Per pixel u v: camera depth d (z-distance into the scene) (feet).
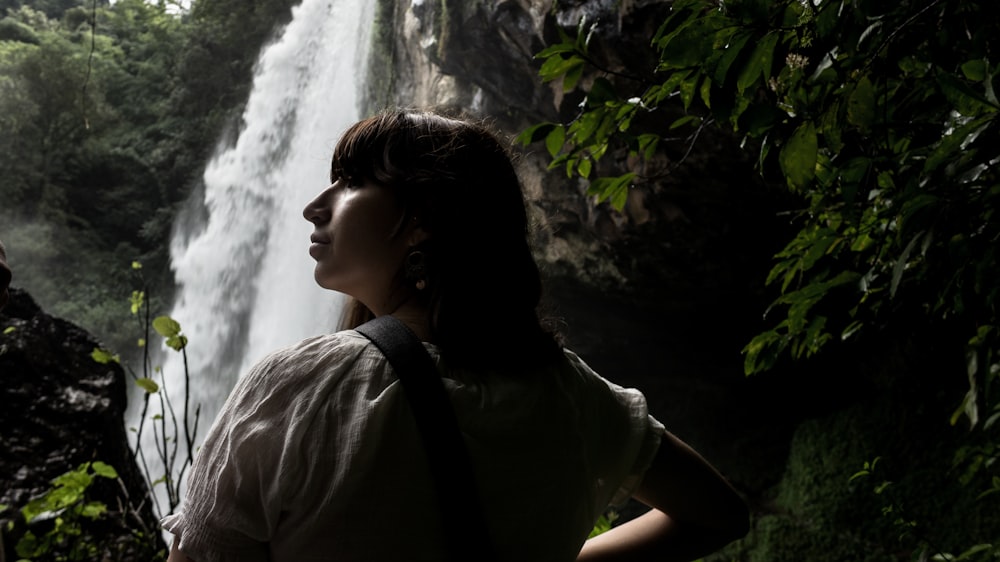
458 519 2.28
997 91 3.74
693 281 38.96
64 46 105.81
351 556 2.21
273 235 75.20
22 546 6.23
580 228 38.81
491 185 2.74
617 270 39.83
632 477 2.96
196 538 2.26
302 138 74.02
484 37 31.68
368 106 63.21
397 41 53.62
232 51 97.40
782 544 40.83
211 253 80.18
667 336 47.60
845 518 40.14
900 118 4.30
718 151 26.91
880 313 5.75
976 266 4.13
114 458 11.48
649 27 22.12
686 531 3.06
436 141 2.73
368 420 2.25
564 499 2.56
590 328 48.49
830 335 5.91
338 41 72.18
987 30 4.08
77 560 6.68
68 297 88.38
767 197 30.07
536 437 2.51
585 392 2.79
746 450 48.57
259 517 2.25
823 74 3.92
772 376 47.83
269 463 2.25
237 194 79.56
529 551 2.44
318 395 2.27
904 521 6.59
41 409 10.95
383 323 2.46
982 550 6.21
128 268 92.27
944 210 3.99
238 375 75.72
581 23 4.75
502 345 2.57
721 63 3.49
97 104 98.73
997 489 6.68
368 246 2.68
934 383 40.47
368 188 2.71
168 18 108.17
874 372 42.78
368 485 2.22
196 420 6.15
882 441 40.78
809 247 5.35
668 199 31.50
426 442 2.30
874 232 5.13
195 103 98.68
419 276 2.63
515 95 32.63
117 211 96.17
